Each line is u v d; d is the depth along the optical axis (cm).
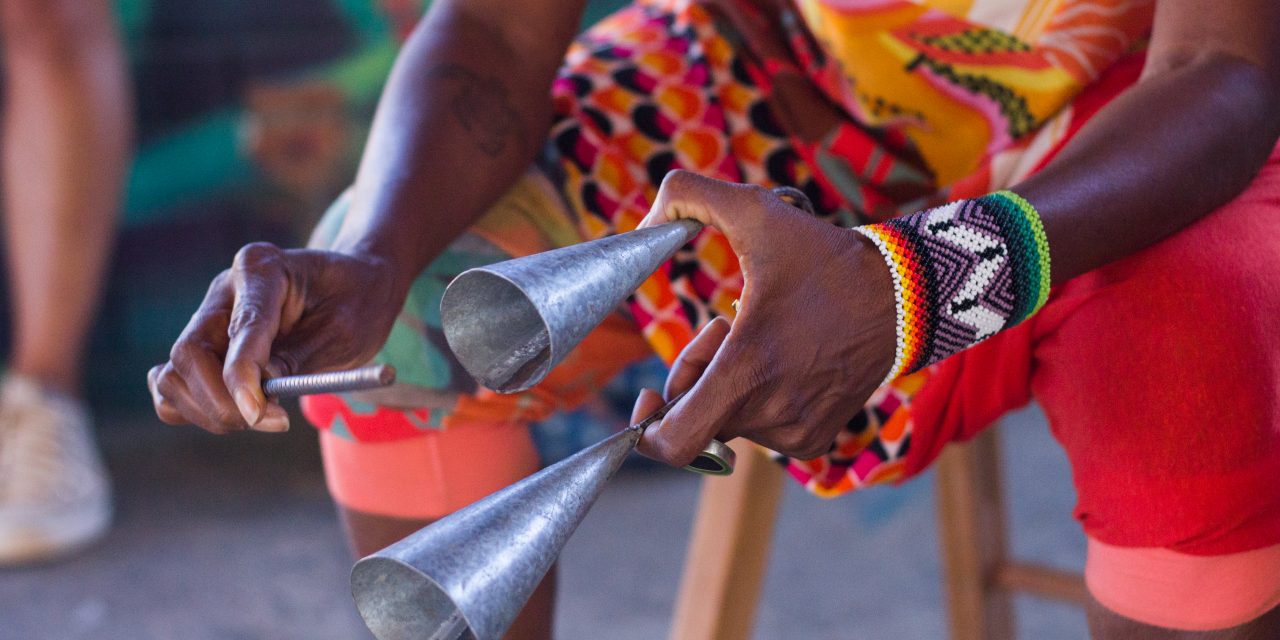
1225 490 79
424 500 104
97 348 297
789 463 101
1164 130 81
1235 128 82
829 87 108
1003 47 100
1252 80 83
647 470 262
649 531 233
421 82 103
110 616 203
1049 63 100
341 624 199
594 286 65
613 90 112
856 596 207
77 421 242
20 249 240
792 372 72
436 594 67
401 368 100
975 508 152
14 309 289
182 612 204
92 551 228
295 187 304
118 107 245
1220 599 81
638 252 69
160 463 269
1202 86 82
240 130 302
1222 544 80
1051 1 99
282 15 301
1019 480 252
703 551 129
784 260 71
